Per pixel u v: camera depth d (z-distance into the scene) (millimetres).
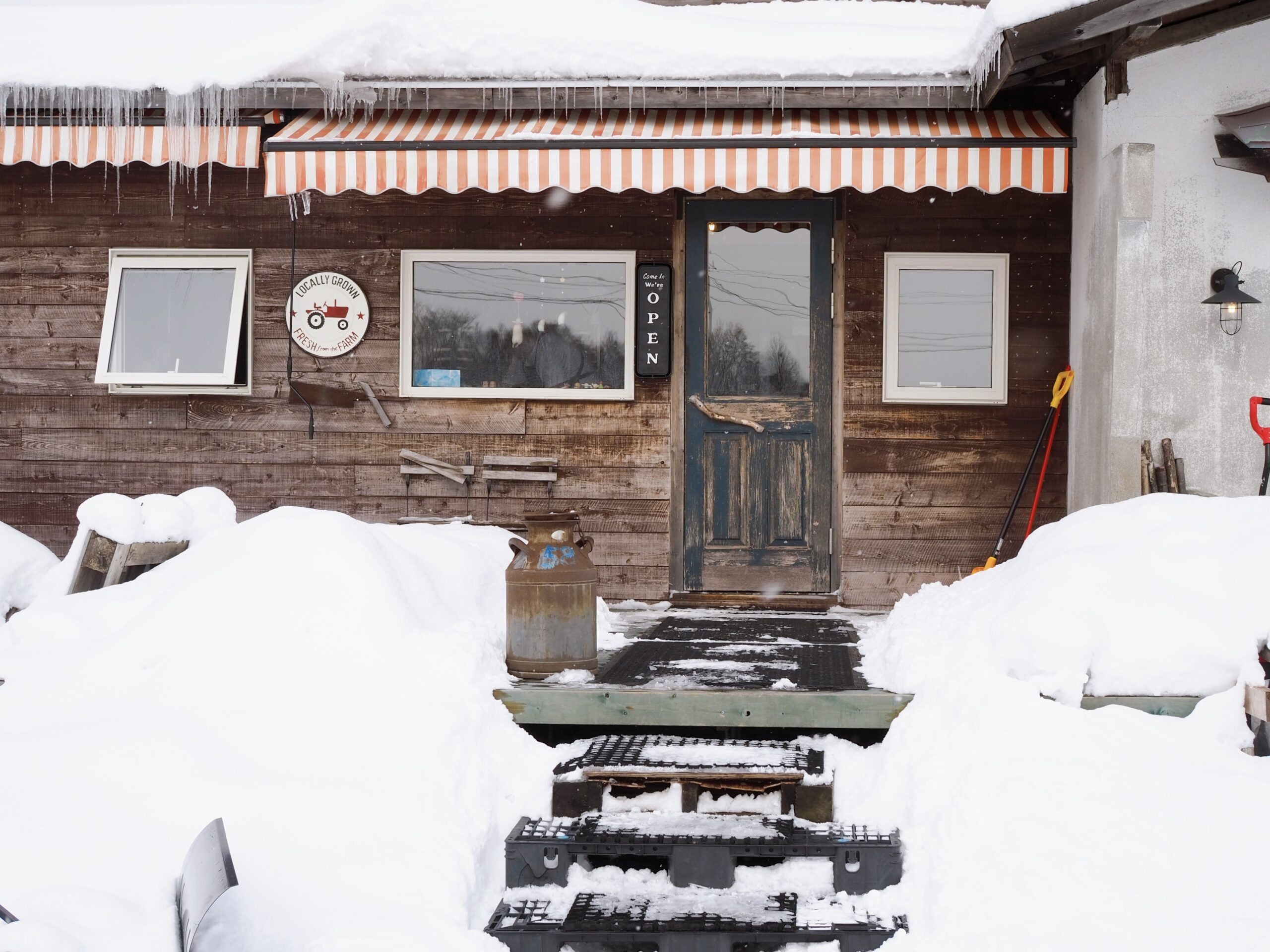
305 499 7918
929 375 7652
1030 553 5195
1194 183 6484
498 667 5141
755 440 7770
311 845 3900
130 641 4871
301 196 7875
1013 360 7574
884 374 7629
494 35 7059
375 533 5535
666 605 7699
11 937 2990
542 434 7828
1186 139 6488
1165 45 6469
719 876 4109
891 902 3932
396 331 7863
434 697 4637
